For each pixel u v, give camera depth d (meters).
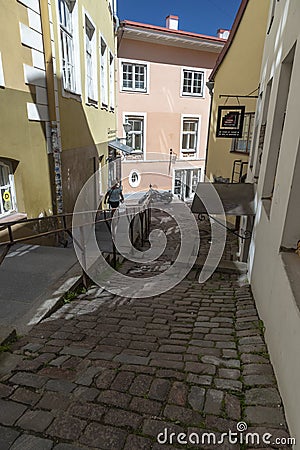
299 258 2.25
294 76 2.50
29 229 4.87
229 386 1.80
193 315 3.27
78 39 6.39
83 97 7.03
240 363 2.10
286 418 1.55
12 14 4.10
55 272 3.90
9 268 3.96
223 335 2.65
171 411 1.58
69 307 3.32
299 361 1.49
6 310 2.98
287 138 2.54
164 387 1.78
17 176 4.62
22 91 4.45
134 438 1.40
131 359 2.13
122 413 1.56
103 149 9.58
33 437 1.40
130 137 15.07
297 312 1.64
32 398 1.67
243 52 8.40
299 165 2.20
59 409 1.58
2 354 2.19
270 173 3.68
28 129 4.64
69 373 1.92
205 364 2.07
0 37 3.94
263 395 1.73
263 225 3.40
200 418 1.54
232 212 5.04
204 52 15.45
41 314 2.96
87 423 1.49
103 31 8.94
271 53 4.47
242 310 3.37
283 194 2.48
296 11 2.66
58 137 5.40
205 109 16.30
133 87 14.66
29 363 2.04
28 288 3.46
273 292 2.42
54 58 5.14
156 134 15.52
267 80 4.74
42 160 5.08
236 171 8.89
